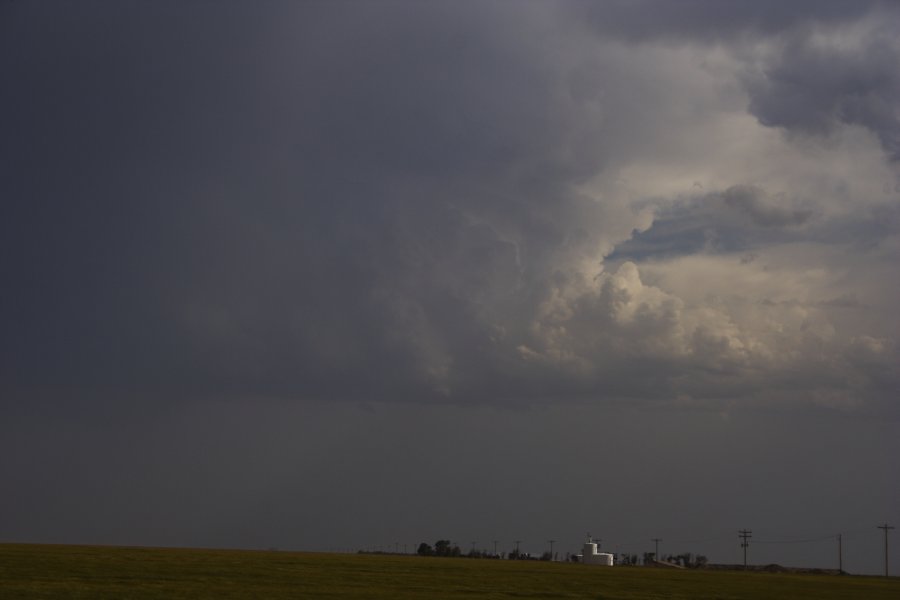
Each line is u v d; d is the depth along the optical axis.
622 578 122.69
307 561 138.25
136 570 91.31
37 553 127.94
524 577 112.50
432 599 68.50
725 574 177.62
